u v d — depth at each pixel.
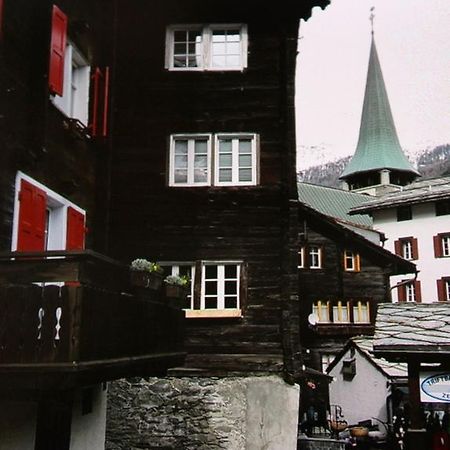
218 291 13.39
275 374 12.91
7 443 7.30
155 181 13.86
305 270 28.38
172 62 14.42
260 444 12.63
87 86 10.77
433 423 10.59
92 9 11.21
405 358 8.57
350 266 28.83
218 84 14.19
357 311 28.27
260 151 13.80
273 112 13.97
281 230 13.45
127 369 7.90
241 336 13.09
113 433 12.95
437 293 39.06
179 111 14.12
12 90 7.91
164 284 9.55
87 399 9.71
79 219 9.88
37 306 6.09
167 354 9.20
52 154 9.20
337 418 22.08
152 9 14.59
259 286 13.27
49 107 9.06
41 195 8.52
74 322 5.99
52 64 8.59
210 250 13.47
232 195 13.68
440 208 39.72
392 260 28.09
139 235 13.63
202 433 12.79
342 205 49.56
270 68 14.19
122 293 7.40
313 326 27.12
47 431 7.15
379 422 21.55
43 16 8.62
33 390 6.60
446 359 8.30
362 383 22.92
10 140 7.84
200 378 13.00
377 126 69.12
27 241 8.02
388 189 64.50
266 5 14.40
